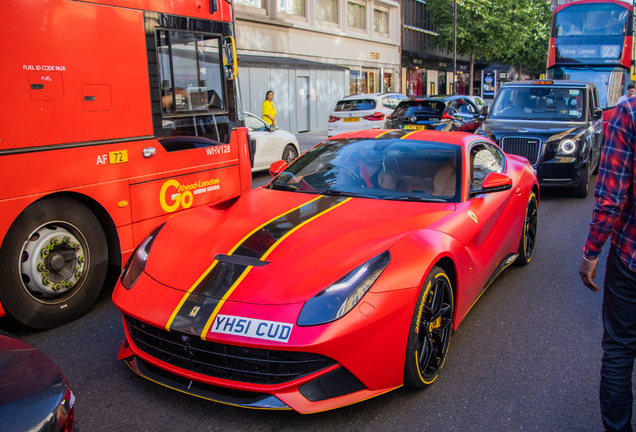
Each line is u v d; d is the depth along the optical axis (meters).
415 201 3.58
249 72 18.47
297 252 2.84
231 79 5.37
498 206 4.04
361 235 3.00
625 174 2.05
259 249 2.91
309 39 23.69
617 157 2.05
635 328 2.18
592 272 2.26
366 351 2.52
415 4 33.50
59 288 3.75
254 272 2.71
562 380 3.08
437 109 12.42
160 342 2.68
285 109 20.70
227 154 5.35
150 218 4.48
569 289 4.61
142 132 4.34
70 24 3.73
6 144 3.39
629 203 2.09
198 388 2.62
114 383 2.99
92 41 3.89
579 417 2.71
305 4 23.61
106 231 4.23
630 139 2.02
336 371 2.50
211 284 2.69
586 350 3.47
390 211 3.37
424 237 2.99
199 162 4.97
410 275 2.71
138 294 2.78
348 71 26.48
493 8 28.14
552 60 14.61
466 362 3.28
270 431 2.54
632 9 13.98
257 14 20.53
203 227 3.34
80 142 3.84
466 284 3.35
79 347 3.47
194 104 4.88
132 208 4.31
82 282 3.94
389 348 2.61
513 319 3.97
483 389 2.96
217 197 5.24
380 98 15.99
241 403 2.49
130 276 2.97
